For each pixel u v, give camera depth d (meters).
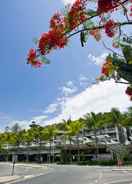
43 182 31.64
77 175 38.84
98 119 86.50
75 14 7.62
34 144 124.12
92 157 96.75
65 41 7.70
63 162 94.50
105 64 9.21
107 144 91.81
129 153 79.69
